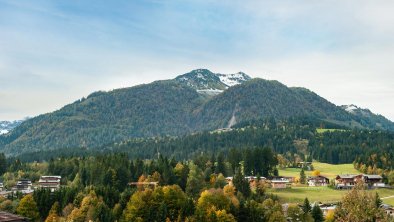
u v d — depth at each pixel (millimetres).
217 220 171625
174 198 185750
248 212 183375
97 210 175500
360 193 67438
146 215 178000
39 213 188500
